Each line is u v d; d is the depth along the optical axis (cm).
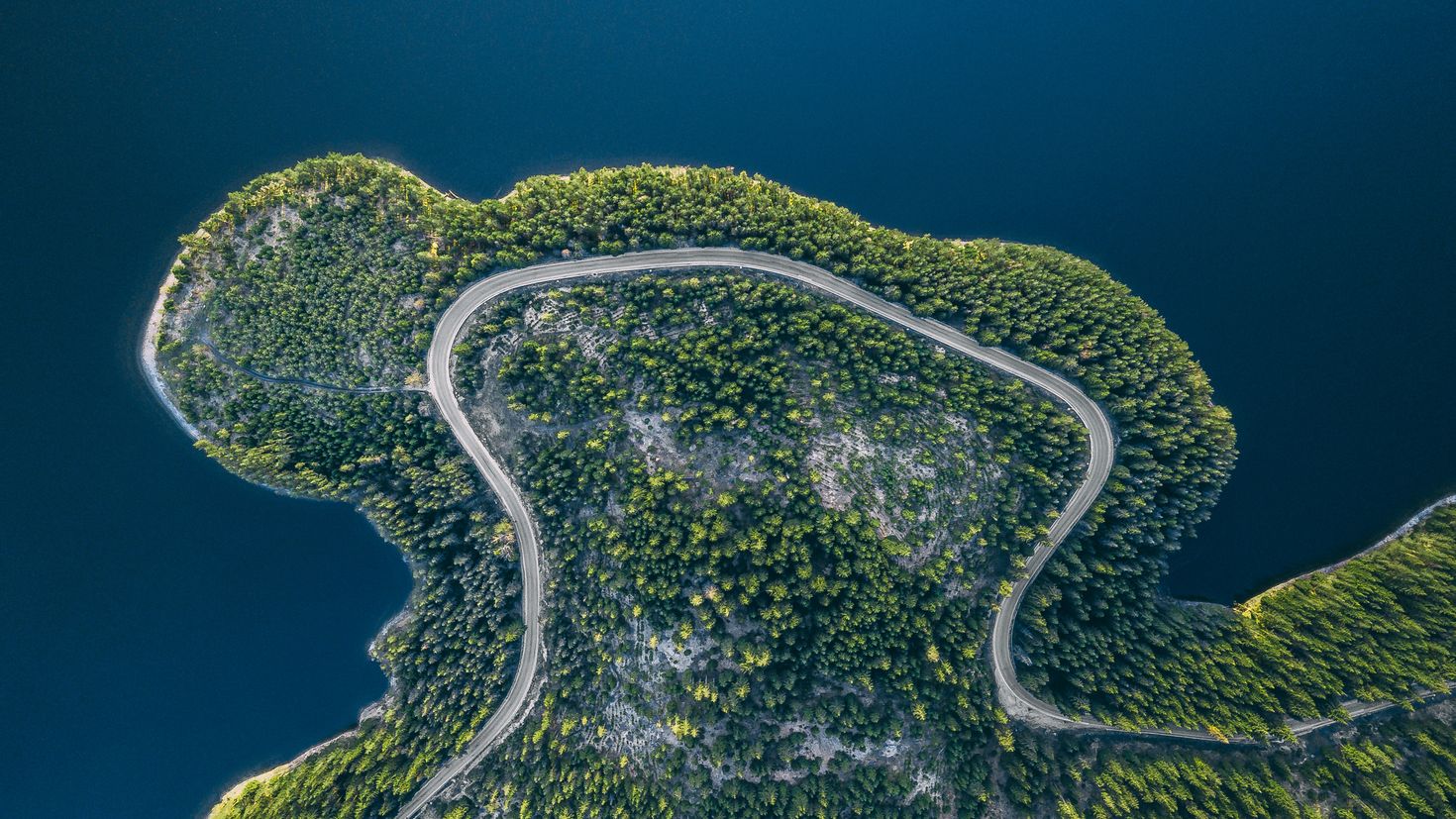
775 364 8456
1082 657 8881
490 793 9044
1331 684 8588
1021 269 9381
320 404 9262
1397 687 8538
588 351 8700
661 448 8606
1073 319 9194
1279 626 9125
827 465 8288
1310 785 8619
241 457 9175
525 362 8769
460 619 9394
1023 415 8669
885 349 8662
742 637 8400
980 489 8538
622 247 8888
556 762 8962
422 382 9156
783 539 8069
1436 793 8194
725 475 8444
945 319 9119
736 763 8469
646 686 8725
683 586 8431
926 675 8406
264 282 9100
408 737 9338
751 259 9131
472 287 9031
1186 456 9031
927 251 9394
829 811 8444
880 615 8219
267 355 9125
